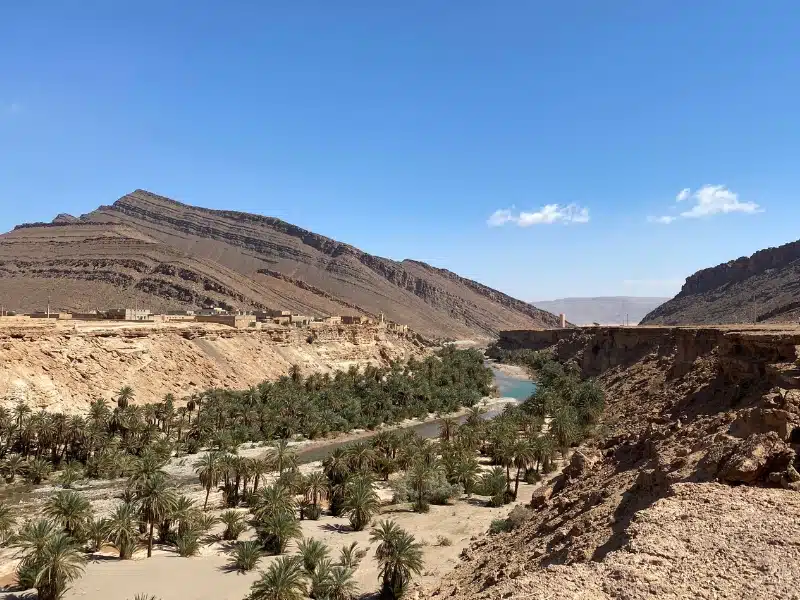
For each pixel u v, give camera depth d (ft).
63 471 189.47
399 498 174.70
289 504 144.97
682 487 63.87
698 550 49.88
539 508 106.63
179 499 144.05
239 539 141.38
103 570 119.24
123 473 188.34
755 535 50.70
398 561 98.99
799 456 62.18
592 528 69.26
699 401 119.85
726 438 72.69
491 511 159.63
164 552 132.67
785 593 42.34
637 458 94.79
